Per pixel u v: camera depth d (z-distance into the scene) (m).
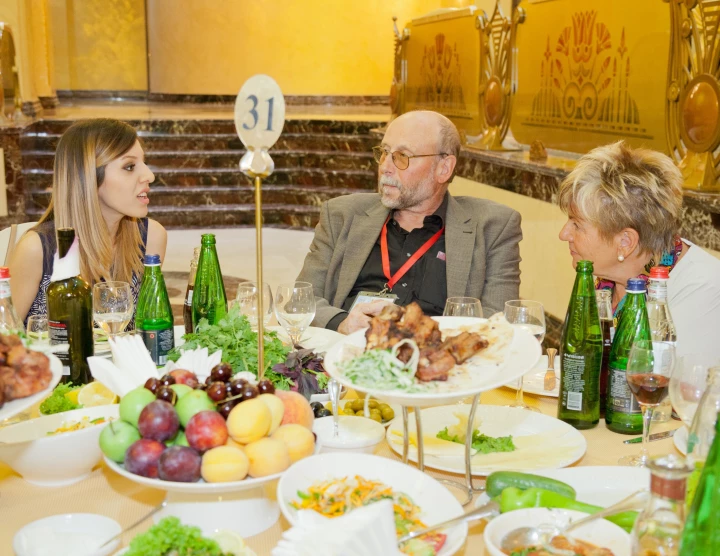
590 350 1.71
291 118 9.88
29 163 8.65
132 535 1.28
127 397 1.24
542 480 1.30
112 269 2.69
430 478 1.28
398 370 1.19
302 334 2.15
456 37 6.65
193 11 12.45
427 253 2.74
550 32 5.11
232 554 1.07
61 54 12.88
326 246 2.89
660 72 3.88
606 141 4.48
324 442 1.50
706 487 0.99
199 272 2.22
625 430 1.71
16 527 1.31
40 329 1.92
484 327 1.39
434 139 2.68
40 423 1.53
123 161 2.57
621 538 1.12
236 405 1.23
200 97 12.75
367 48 12.25
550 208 4.84
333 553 1.02
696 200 3.36
